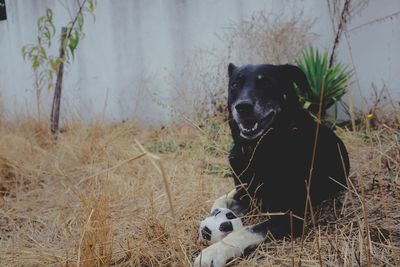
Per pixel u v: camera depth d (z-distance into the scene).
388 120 4.20
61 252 2.09
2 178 3.43
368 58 5.02
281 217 2.09
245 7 5.57
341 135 4.11
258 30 5.25
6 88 7.10
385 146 3.32
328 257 1.80
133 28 6.25
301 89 2.58
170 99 5.75
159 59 6.13
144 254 1.95
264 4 5.47
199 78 5.53
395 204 2.31
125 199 2.85
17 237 2.41
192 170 3.36
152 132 5.16
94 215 1.94
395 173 2.70
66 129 5.08
